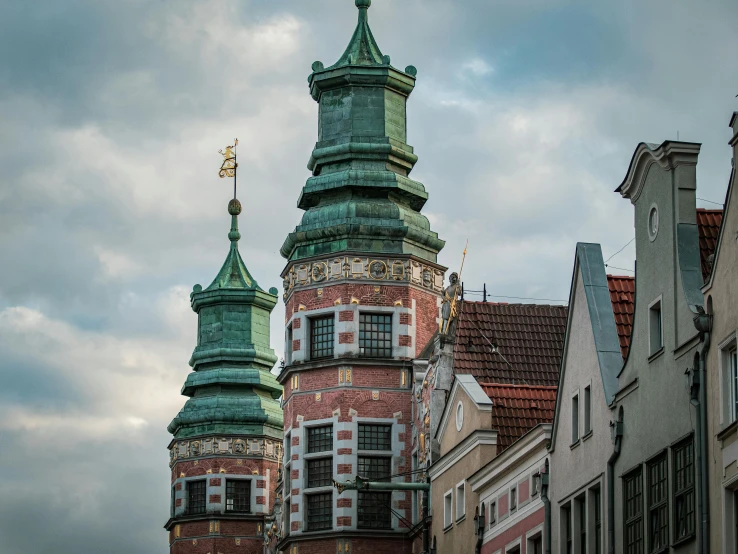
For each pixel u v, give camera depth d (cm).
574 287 5109
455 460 6166
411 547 7262
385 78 7762
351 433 7406
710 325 4138
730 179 4078
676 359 4344
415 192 7719
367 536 7300
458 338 6638
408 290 7575
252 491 9806
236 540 9725
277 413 9956
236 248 10300
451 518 6216
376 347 7531
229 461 9825
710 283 4147
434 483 6475
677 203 4438
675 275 4400
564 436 5103
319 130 7838
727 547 3972
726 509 3991
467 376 6175
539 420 5928
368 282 7556
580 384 5000
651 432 4466
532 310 6744
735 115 4050
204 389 10038
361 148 7669
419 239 7669
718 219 4656
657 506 4400
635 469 4550
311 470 7500
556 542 5119
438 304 7694
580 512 4975
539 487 5281
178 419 9931
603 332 4903
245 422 9869
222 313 10075
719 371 4072
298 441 7531
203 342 10075
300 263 7675
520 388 6012
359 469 7388
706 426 4122
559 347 6650
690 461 4225
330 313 7562
